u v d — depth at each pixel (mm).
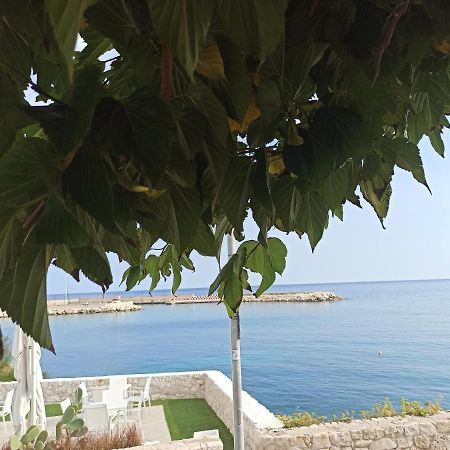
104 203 374
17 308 411
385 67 613
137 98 412
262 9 354
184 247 523
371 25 552
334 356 31812
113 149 393
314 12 560
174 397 12938
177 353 35719
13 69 429
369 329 43250
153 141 401
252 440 7746
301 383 24938
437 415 7934
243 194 588
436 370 27234
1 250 400
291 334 40594
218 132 493
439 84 756
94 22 462
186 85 486
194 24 337
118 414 10078
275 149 646
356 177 843
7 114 371
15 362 6270
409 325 46281
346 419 7859
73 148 351
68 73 278
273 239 1001
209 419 11102
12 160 379
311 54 547
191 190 523
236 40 360
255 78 564
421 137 838
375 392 23094
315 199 725
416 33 601
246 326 44906
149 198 507
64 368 31266
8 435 8445
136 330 47656
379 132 597
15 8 418
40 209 404
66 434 6551
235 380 5492
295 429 7477
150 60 478
